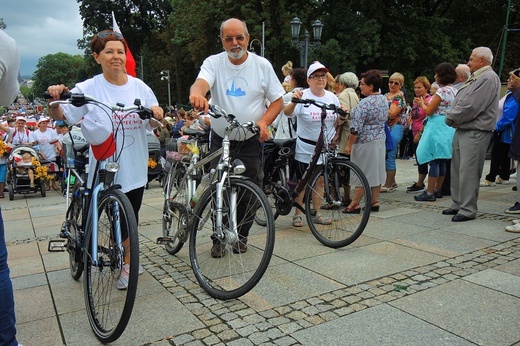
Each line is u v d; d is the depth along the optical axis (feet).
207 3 90.27
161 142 37.37
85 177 11.13
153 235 16.57
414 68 80.18
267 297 10.22
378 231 15.44
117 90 10.77
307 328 8.71
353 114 17.28
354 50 71.00
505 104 22.41
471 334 8.29
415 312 9.24
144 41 151.12
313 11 80.28
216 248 12.53
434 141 19.57
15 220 21.90
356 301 9.87
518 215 17.03
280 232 15.89
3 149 29.86
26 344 8.55
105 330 8.55
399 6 77.56
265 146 16.47
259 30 76.89
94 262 8.95
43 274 12.62
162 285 11.26
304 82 18.17
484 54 15.71
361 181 13.37
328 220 15.83
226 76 12.13
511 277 10.97
